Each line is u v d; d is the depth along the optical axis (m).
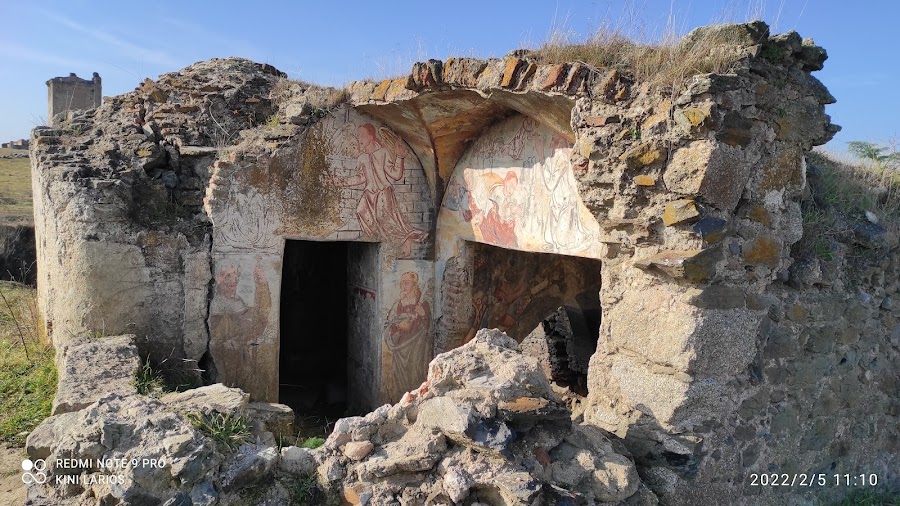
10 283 10.58
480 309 6.84
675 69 3.46
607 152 3.80
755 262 3.59
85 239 5.46
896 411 4.76
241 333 6.00
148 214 5.82
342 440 3.37
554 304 7.41
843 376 4.31
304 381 8.92
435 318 6.93
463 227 6.47
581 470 3.26
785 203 3.73
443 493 3.05
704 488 3.60
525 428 3.32
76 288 5.52
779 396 3.89
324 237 6.28
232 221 5.88
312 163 6.15
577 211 4.80
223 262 5.88
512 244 5.69
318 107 6.12
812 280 3.89
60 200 5.60
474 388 3.40
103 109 7.34
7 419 4.88
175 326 5.79
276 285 6.11
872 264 4.44
